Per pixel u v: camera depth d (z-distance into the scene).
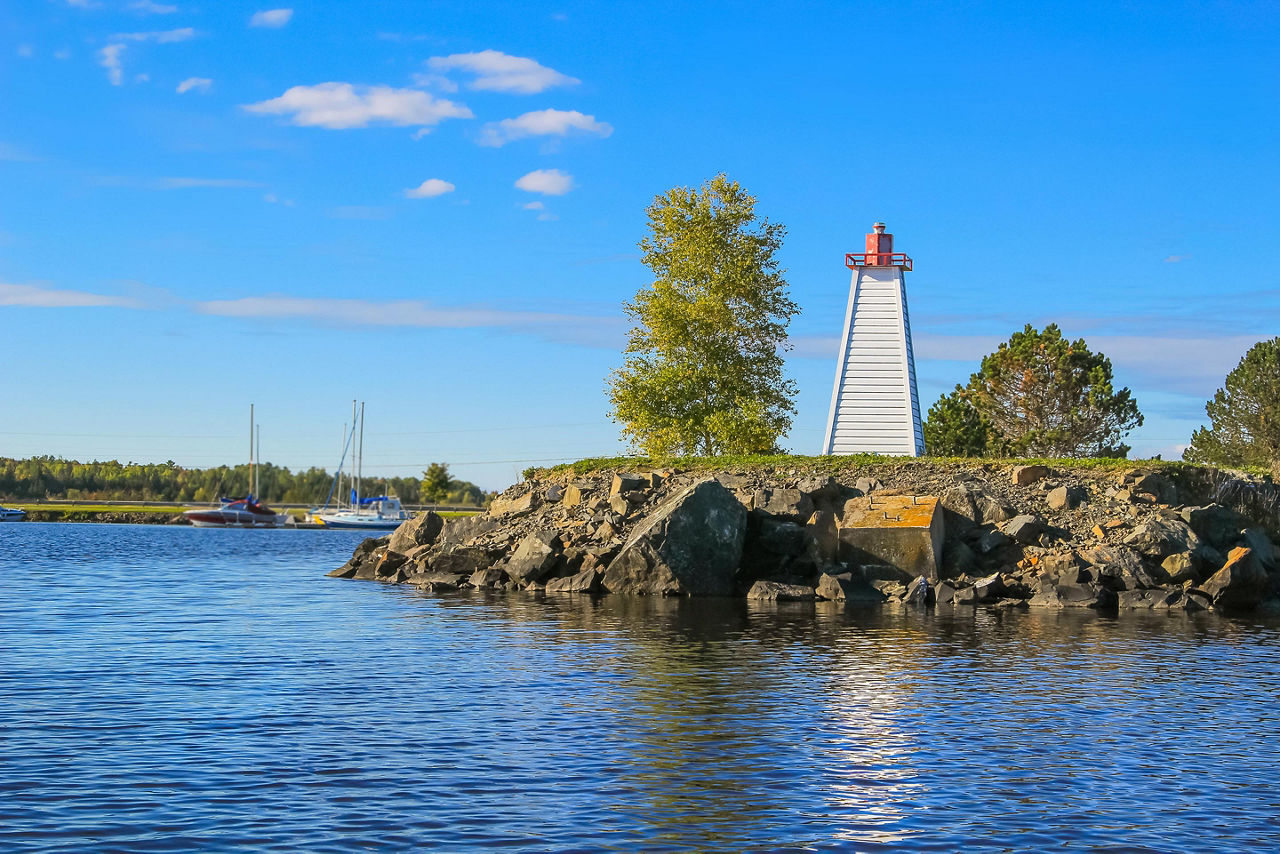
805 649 27.86
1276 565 43.91
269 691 21.59
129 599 41.03
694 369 63.97
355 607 38.06
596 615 35.56
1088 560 41.59
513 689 21.95
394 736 17.78
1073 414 75.62
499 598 41.75
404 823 13.39
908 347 61.50
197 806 13.93
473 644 28.47
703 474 51.91
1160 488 46.56
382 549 55.84
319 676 23.41
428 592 44.47
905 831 13.37
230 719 18.92
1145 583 40.62
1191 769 16.31
